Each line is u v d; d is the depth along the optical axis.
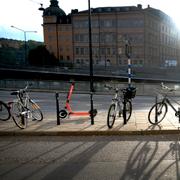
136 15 89.56
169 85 28.50
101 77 53.16
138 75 55.88
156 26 97.56
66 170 5.93
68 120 10.55
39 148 7.42
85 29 95.06
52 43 101.12
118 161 6.38
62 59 100.00
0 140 8.27
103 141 7.97
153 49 95.31
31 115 10.60
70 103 18.22
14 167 6.14
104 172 5.79
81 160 6.49
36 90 28.73
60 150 7.22
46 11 101.81
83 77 58.03
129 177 5.54
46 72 60.28
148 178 5.48
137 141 7.91
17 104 9.75
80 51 96.31
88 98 22.03
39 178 5.57
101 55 93.25
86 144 7.70
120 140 8.05
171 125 9.31
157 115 9.68
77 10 98.06
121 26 91.00
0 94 24.70
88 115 11.31
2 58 99.94
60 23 99.75
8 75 64.00
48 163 6.34
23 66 63.53
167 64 88.38
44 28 101.88
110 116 9.08
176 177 5.51
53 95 24.11
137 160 6.43
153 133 8.60
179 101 17.89
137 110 14.38
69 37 99.00
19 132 8.76
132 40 90.12
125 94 9.87
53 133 8.70
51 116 11.84
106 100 20.55
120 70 63.62
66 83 29.59
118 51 91.38
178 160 6.40
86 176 5.62
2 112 11.52
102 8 95.19
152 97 24.67
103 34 92.75
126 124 9.55
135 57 90.19
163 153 6.87
